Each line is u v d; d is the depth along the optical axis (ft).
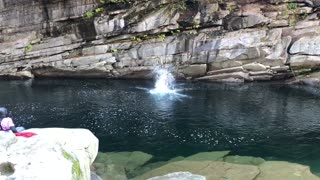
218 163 37.50
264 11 72.69
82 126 52.75
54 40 78.89
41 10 78.69
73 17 77.77
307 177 34.06
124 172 35.37
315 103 61.77
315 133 49.65
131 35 77.10
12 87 74.33
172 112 57.82
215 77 74.59
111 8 77.10
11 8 79.36
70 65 78.59
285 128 51.39
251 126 52.19
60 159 21.48
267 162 37.88
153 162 40.24
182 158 41.29
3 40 81.35
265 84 72.69
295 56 71.05
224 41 72.49
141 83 75.46
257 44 71.61
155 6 76.23
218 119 54.80
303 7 72.08
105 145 46.03
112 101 63.62
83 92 69.41
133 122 53.88
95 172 34.30
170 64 75.56
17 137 23.45
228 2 73.92
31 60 80.53
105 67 77.36
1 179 19.02
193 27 75.20
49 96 67.26
